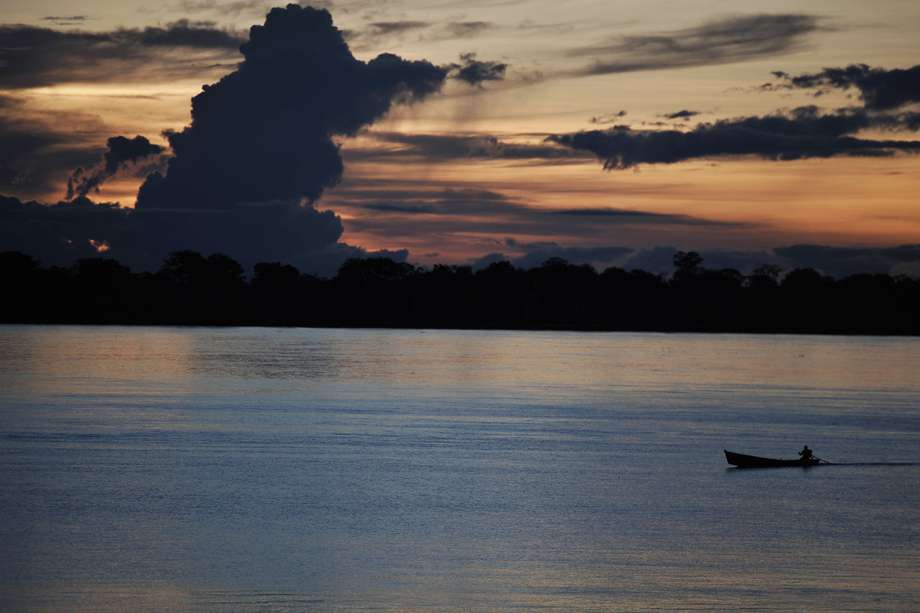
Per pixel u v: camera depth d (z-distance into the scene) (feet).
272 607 144.15
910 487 236.63
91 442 284.20
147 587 151.33
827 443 315.78
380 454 271.90
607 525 193.16
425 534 184.14
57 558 164.96
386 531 185.68
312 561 165.58
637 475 246.47
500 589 153.48
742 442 313.12
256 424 333.42
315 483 228.63
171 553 168.66
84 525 185.98
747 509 209.26
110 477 231.09
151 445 280.51
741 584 157.38
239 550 171.12
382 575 159.02
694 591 153.69
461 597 149.59
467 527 189.88
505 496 217.97
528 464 259.60
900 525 196.24
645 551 175.01
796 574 162.71
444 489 224.12
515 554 171.83
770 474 251.80
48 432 303.48
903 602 149.59
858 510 209.87
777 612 145.18
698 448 296.51
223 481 229.04
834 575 162.50
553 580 157.99
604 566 165.78
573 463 262.88
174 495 212.84
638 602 148.66
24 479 227.20
